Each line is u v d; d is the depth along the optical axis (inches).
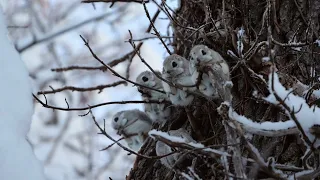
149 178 224.8
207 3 230.8
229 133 159.3
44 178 125.3
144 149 232.2
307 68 198.4
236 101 204.7
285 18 210.1
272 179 160.1
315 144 157.0
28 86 133.6
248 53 193.3
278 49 203.2
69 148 447.2
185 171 192.9
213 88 197.8
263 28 197.5
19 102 130.1
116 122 261.7
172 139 164.2
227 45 214.8
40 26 433.4
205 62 191.8
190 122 212.7
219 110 160.6
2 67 132.3
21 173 122.0
